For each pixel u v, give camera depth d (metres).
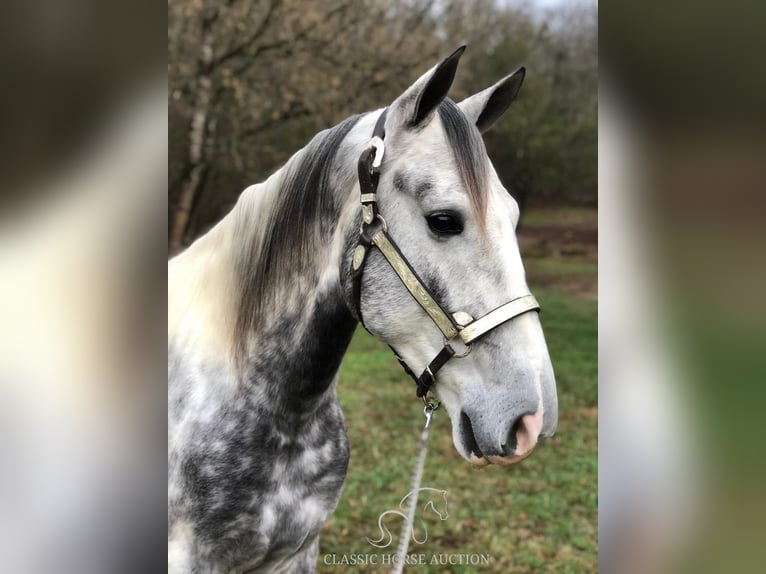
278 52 6.77
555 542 2.94
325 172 1.42
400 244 1.26
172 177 6.81
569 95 8.44
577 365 5.39
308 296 1.42
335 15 6.92
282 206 1.45
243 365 1.42
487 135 8.23
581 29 7.94
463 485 3.47
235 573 1.45
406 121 1.29
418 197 1.24
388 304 1.29
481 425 1.22
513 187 8.73
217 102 6.87
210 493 1.37
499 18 7.73
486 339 1.22
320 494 1.51
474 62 7.71
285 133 7.65
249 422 1.39
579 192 8.88
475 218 1.21
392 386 5.00
